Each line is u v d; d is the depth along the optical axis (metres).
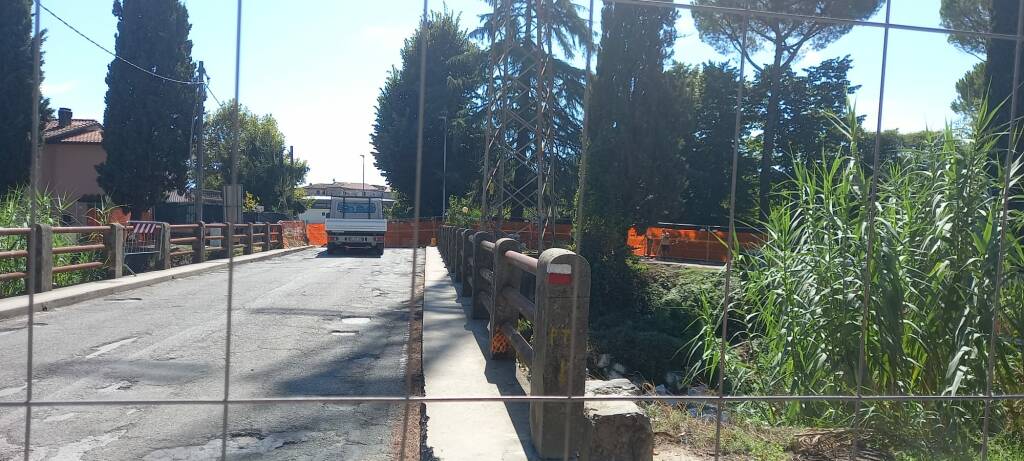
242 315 9.59
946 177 4.83
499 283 5.79
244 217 32.34
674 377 13.48
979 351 4.19
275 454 4.04
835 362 4.41
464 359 5.85
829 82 30.03
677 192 22.91
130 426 4.53
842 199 4.96
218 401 2.23
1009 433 4.12
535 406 3.57
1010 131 2.70
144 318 9.16
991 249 4.36
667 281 18.78
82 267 11.89
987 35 2.54
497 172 20.36
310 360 6.72
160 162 26.61
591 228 19.92
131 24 26.16
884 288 4.33
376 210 29.53
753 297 5.72
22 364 6.30
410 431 4.43
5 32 15.46
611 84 22.42
